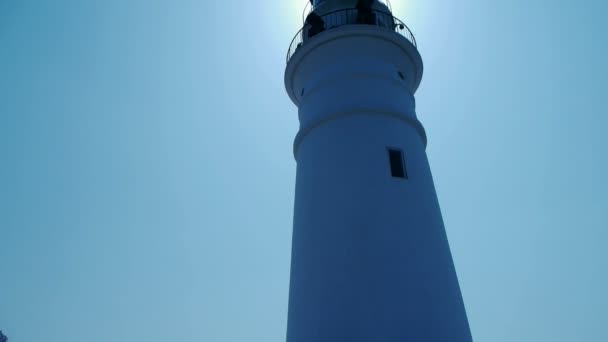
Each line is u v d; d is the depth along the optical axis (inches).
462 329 503.8
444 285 516.7
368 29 657.6
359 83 634.8
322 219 553.0
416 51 691.4
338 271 512.1
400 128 618.2
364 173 563.8
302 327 510.3
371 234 522.9
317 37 666.2
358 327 475.8
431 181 609.3
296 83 722.8
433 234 547.2
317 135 621.9
